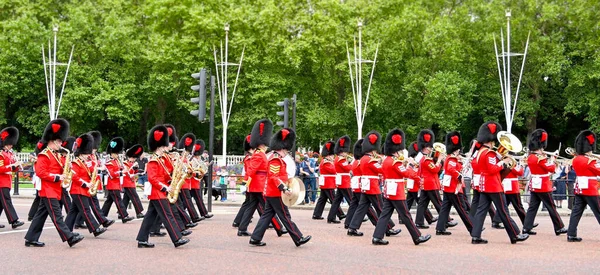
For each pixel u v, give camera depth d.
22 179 36.12
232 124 46.38
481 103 47.91
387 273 10.78
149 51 45.31
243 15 46.41
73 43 46.34
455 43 44.69
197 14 45.84
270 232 16.48
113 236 15.49
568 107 45.28
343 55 46.69
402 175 14.19
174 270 10.99
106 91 45.19
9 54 45.38
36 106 50.75
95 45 47.09
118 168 18.47
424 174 17.64
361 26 43.97
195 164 18.11
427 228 18.05
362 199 15.80
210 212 22.84
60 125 13.46
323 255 12.69
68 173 13.56
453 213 23.75
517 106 46.25
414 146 20.19
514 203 16.56
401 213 14.12
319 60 45.88
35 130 48.03
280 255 12.66
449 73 43.81
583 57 45.25
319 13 45.47
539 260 12.23
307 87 47.53
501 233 16.69
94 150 17.69
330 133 46.06
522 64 43.03
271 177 13.42
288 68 46.47
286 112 24.20
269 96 44.88
